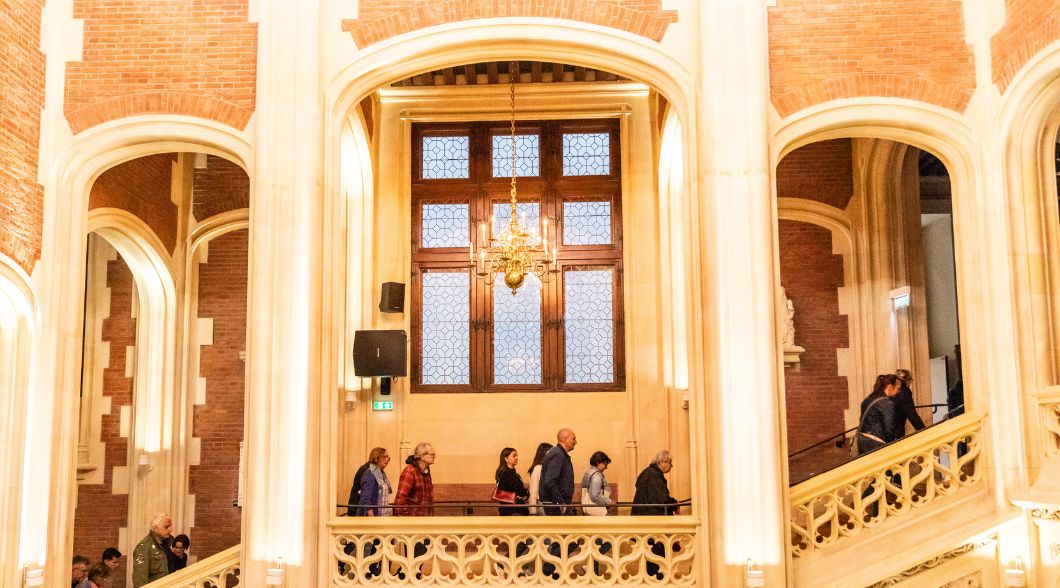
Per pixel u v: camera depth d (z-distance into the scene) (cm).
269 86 778
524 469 1081
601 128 1148
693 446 742
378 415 1091
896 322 1058
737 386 721
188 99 797
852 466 730
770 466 710
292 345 745
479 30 796
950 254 1412
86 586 878
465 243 1134
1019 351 722
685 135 778
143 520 1101
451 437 1091
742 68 757
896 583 705
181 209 1148
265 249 756
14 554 741
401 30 800
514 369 1113
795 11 783
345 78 795
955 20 777
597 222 1138
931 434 734
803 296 1112
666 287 1091
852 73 774
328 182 782
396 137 1132
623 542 812
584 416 1091
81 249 802
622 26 791
